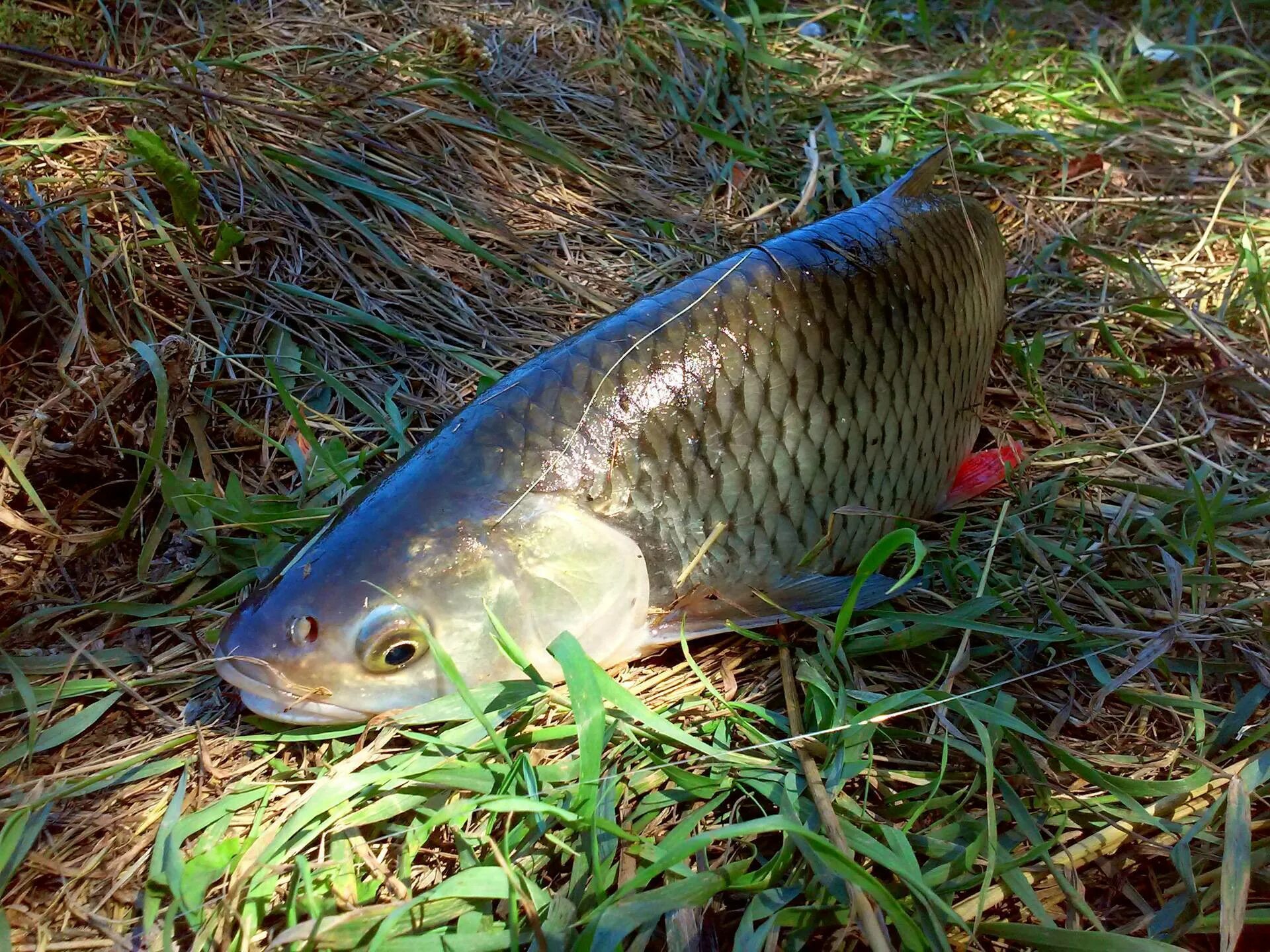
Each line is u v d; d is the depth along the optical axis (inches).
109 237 13.6
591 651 10.2
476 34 20.8
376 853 9.0
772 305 10.5
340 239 15.3
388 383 13.7
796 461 10.7
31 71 15.6
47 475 11.6
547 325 15.3
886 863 8.2
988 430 14.8
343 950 8.0
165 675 10.2
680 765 9.5
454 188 17.0
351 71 18.3
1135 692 10.6
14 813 8.7
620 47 21.9
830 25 26.3
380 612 9.3
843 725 9.6
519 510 9.7
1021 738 10.2
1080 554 12.3
